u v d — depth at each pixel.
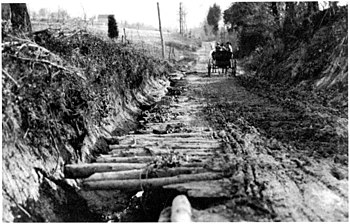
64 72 7.34
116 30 17.44
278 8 23.06
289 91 13.00
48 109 6.38
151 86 17.38
